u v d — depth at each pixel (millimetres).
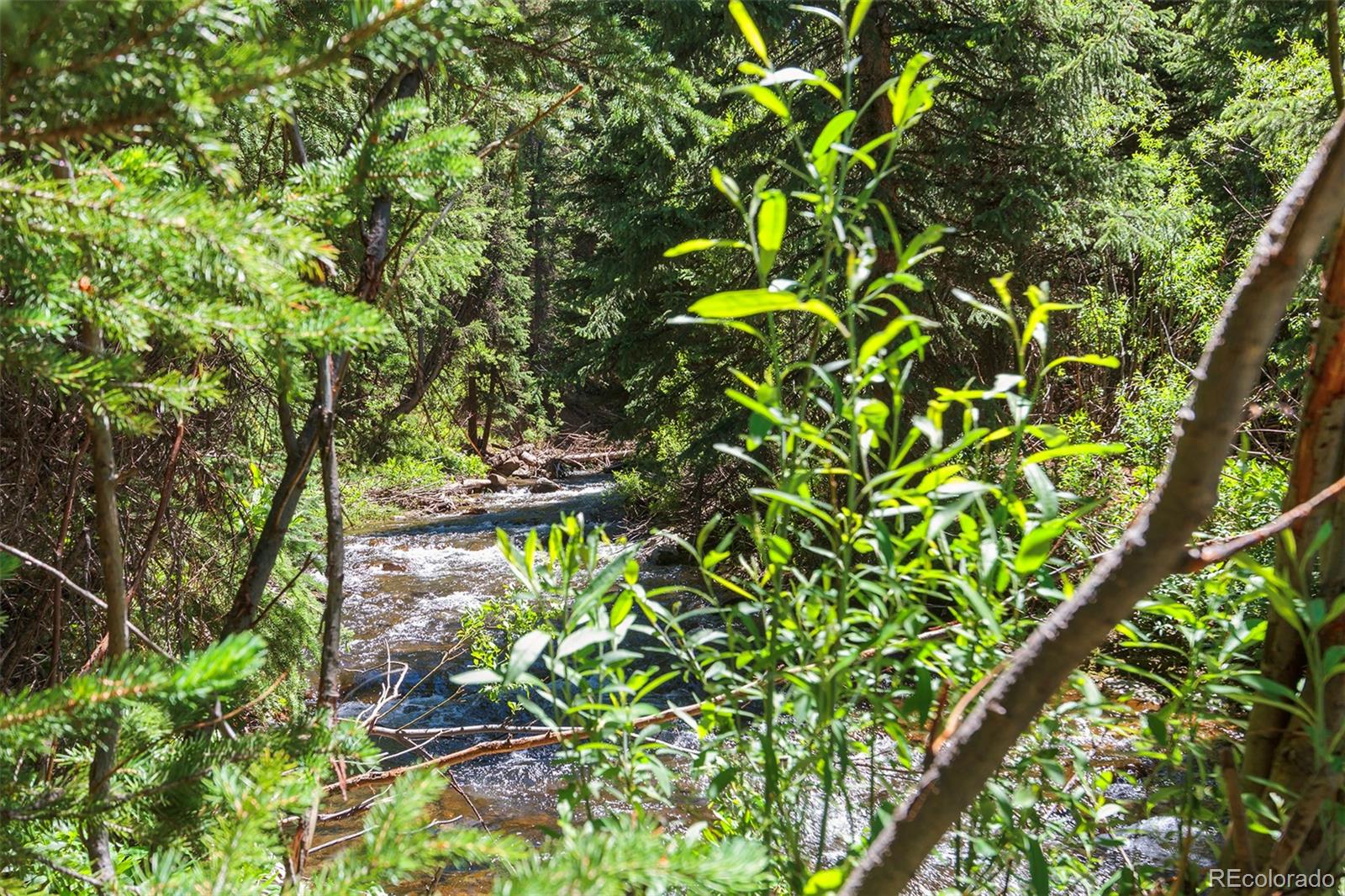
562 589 1530
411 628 10062
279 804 1010
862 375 1290
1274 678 1331
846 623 1307
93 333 1180
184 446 3275
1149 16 9445
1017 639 1488
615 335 12086
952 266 9703
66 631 3312
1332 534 1256
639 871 829
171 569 3615
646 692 1621
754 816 1566
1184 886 1421
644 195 10828
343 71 896
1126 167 9766
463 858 938
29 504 2959
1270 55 11742
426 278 3887
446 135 1147
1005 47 9172
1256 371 851
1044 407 8945
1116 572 896
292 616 4617
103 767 1150
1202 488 863
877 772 1623
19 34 719
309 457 2172
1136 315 9359
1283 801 1322
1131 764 3055
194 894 941
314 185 1149
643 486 15844
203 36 818
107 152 1150
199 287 985
